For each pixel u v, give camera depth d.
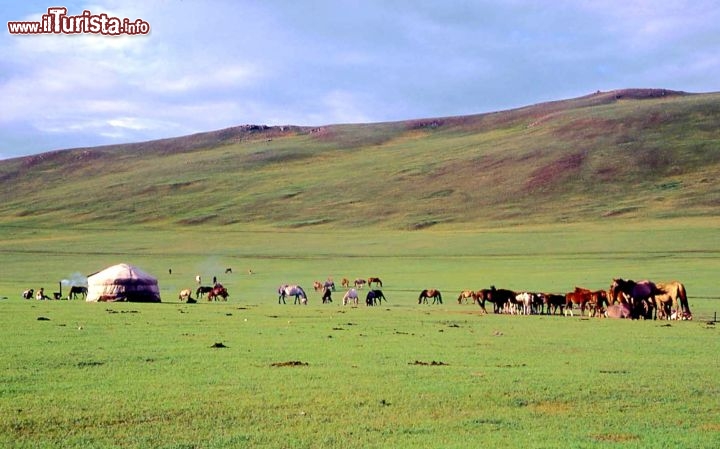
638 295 38.66
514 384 16.97
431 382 17.09
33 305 40.66
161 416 13.86
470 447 12.18
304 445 12.25
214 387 16.33
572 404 15.26
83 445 12.12
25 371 17.83
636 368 19.55
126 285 47.88
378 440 12.58
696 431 13.36
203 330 27.88
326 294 52.59
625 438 12.87
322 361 20.03
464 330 29.75
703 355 22.44
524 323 33.78
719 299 48.41
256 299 55.53
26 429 12.93
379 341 25.05
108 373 17.86
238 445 12.20
